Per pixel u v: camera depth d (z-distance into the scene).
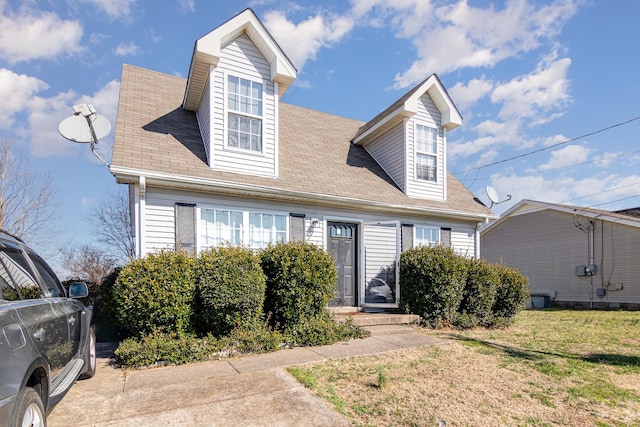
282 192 7.73
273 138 8.28
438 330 7.66
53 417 3.29
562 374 4.84
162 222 6.86
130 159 6.55
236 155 7.78
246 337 5.61
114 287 5.66
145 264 5.50
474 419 3.43
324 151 10.43
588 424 3.40
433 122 10.88
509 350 6.05
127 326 5.54
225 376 4.46
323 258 6.79
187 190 7.13
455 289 8.00
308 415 3.35
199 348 5.25
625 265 14.60
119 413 3.38
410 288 8.32
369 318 7.49
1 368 2.00
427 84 10.38
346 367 4.89
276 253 6.60
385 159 10.97
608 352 6.09
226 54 7.90
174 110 8.98
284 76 8.31
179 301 5.57
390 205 9.23
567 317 11.26
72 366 3.63
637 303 14.14
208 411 3.43
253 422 3.20
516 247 18.72
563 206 16.78
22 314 2.52
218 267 5.84
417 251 8.55
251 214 7.82
